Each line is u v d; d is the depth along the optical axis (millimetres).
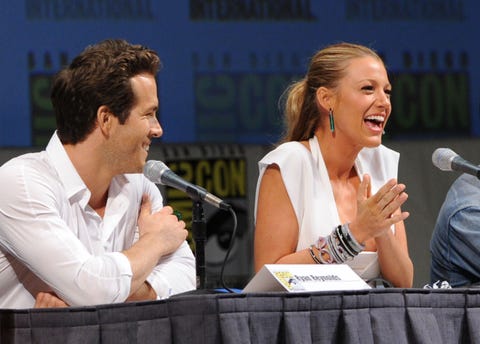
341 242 6676
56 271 5809
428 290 5477
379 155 7645
